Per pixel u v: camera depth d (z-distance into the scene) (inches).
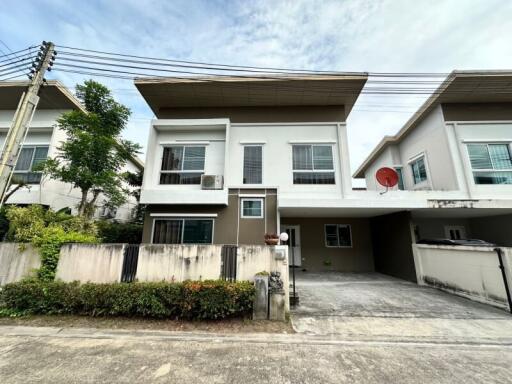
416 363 114.3
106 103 305.6
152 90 329.7
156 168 330.6
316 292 246.1
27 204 341.1
